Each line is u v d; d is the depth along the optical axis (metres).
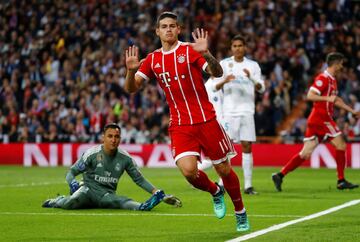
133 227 16.28
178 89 14.86
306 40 49.12
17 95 51.22
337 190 26.05
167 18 14.91
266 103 43.78
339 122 42.81
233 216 18.12
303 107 46.22
